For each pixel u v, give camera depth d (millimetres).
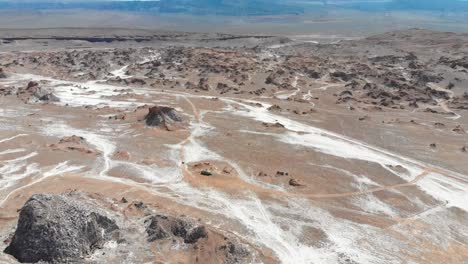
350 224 45781
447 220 47594
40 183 52344
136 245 39062
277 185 54031
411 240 43406
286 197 50938
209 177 55438
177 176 55469
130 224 42125
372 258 40062
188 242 39500
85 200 45906
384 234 44219
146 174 55812
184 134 73000
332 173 58656
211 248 38750
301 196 51438
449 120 87875
